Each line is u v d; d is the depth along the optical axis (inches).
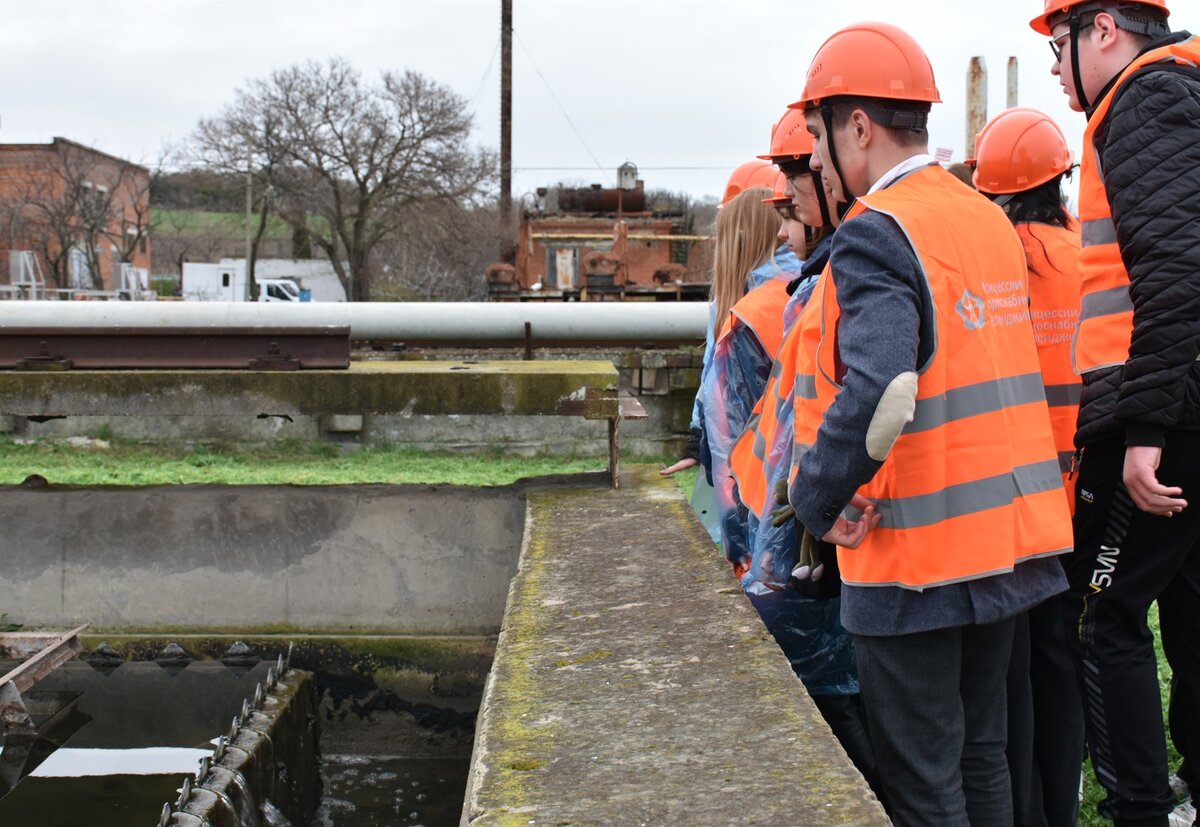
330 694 202.5
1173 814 131.9
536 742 83.4
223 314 336.8
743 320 137.9
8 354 184.5
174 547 205.9
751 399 139.8
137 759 180.4
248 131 1496.1
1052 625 119.6
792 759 77.9
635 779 76.2
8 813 161.8
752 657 99.7
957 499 88.5
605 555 141.6
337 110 1473.9
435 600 204.8
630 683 94.6
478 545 203.6
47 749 181.5
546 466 341.7
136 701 197.5
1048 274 128.3
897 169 95.5
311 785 192.7
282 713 177.2
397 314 344.5
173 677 200.1
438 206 1482.5
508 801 74.0
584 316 353.1
